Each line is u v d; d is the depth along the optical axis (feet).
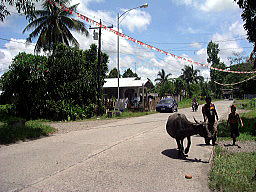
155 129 39.52
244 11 38.17
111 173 17.03
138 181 15.51
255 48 38.63
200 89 217.36
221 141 28.94
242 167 17.74
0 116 51.75
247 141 28.45
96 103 63.77
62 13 74.28
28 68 55.16
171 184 15.01
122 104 74.95
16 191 13.75
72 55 63.21
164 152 23.41
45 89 57.26
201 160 20.53
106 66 78.38
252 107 84.99
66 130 38.93
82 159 20.61
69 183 15.08
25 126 36.40
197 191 13.94
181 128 20.92
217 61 202.08
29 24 73.26
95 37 61.98
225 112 71.26
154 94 119.96
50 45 76.84
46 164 19.08
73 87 57.82
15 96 56.85
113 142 28.25
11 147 25.35
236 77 142.00
